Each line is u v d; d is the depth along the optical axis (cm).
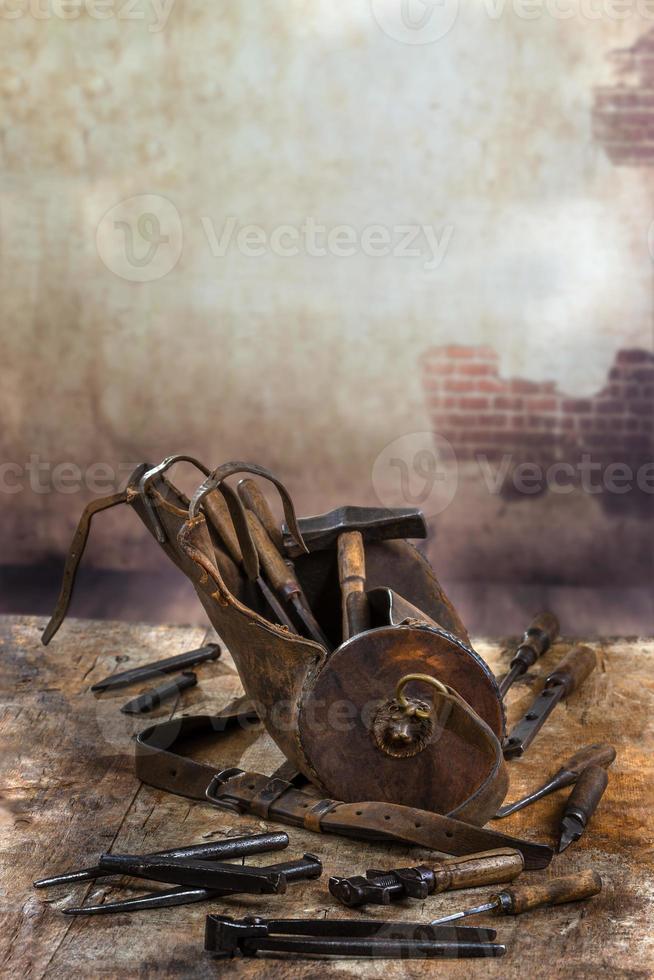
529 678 203
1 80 393
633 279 399
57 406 420
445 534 425
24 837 171
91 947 156
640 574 416
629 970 153
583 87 385
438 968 154
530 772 182
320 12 384
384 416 416
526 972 153
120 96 393
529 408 412
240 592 181
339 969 154
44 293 410
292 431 420
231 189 400
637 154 388
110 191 401
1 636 214
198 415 420
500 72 386
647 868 166
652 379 406
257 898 162
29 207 404
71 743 188
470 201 398
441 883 161
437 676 171
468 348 409
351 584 180
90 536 425
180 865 162
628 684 201
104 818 174
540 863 166
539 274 402
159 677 203
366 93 390
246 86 392
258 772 182
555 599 390
